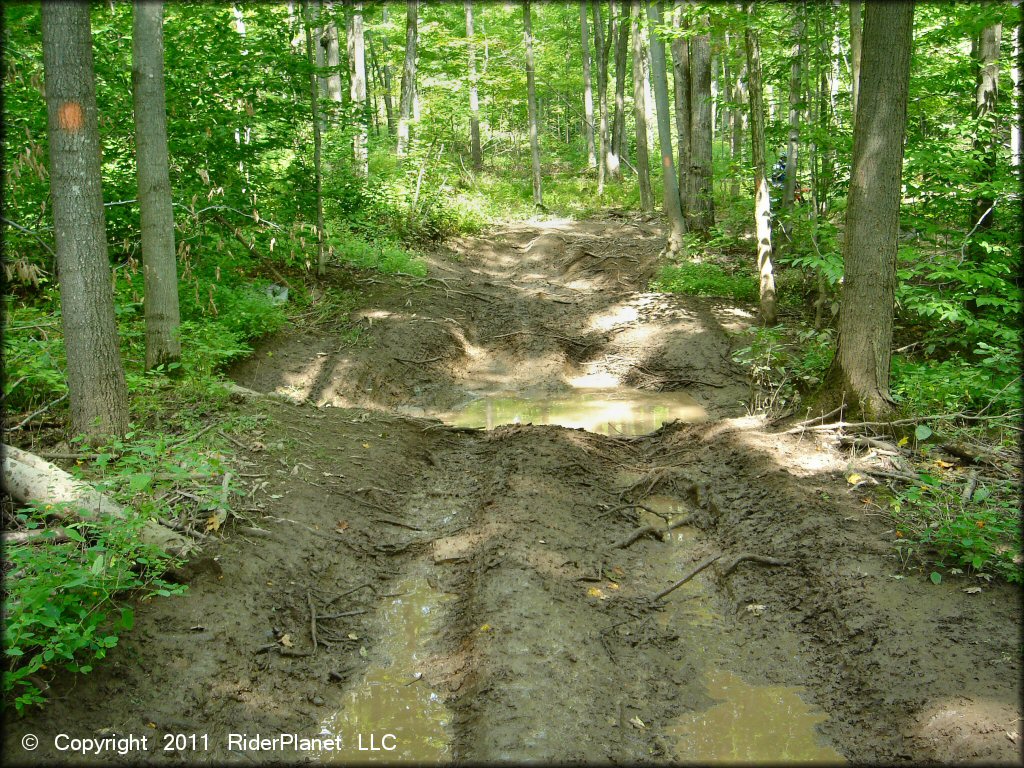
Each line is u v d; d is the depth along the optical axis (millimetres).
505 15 33625
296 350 11266
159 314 8227
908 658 4156
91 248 6027
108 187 10344
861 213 6973
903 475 6055
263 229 12695
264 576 5145
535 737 3848
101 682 3895
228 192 11266
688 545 6234
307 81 12977
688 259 15727
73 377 6109
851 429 6988
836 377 7379
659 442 8625
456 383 12156
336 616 5078
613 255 17562
